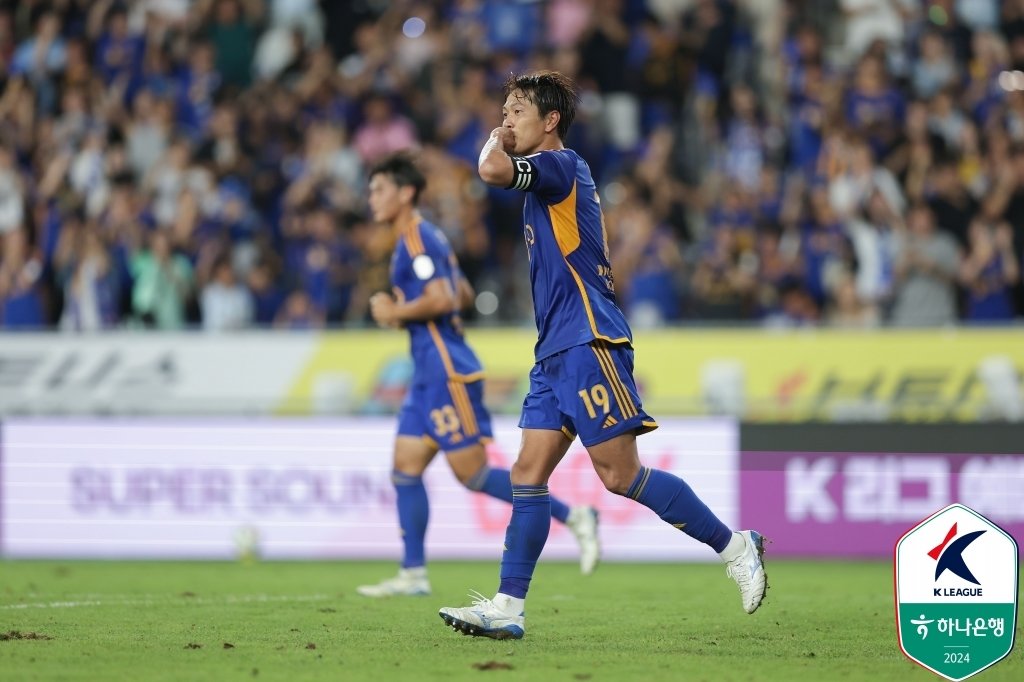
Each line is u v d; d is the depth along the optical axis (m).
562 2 54.03
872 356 38.56
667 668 17.45
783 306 44.41
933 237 44.06
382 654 18.59
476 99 50.78
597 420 19.14
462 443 26.86
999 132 47.78
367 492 38.66
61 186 48.97
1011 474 37.03
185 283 46.59
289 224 47.84
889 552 37.41
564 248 19.30
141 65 53.84
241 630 21.53
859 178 45.38
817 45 50.94
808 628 22.17
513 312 47.72
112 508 39.38
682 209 48.19
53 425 39.78
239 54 55.16
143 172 51.50
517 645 19.64
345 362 40.47
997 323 43.41
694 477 38.09
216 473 39.12
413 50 54.00
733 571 19.94
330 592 28.70
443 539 38.34
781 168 49.19
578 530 28.48
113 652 18.80
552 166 19.00
